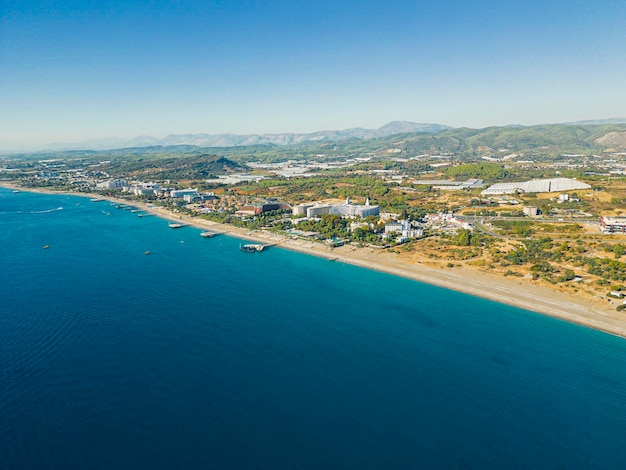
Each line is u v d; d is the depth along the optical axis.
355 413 108.31
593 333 152.12
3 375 122.19
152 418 104.62
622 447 97.62
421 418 106.75
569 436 101.12
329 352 138.50
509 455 95.00
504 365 131.38
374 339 147.75
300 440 98.31
